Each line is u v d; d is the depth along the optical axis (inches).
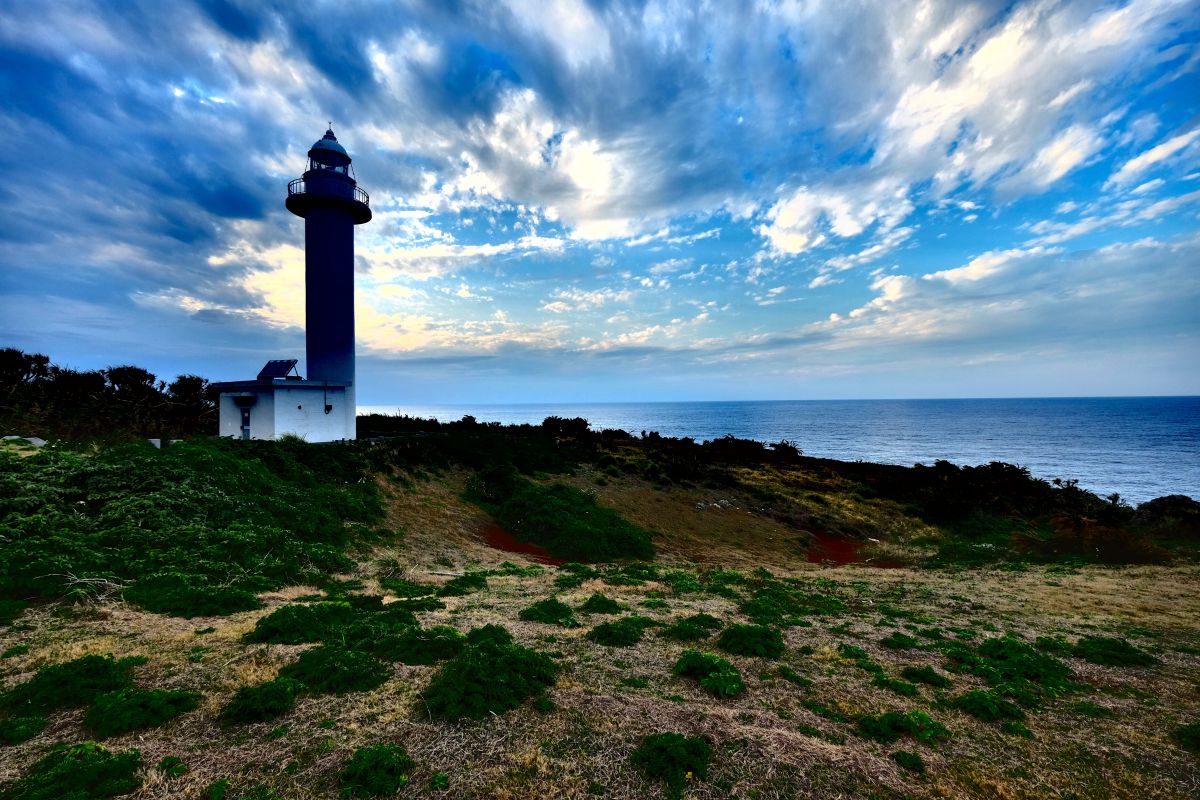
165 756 202.2
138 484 549.6
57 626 319.3
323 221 1086.4
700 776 205.5
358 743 218.4
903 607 548.7
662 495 1208.2
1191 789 215.8
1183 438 4335.6
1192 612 549.3
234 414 988.6
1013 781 217.0
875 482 1582.2
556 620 413.1
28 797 171.2
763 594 561.9
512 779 200.7
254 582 434.3
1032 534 1137.4
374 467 899.4
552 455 1371.8
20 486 483.5
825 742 238.5
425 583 523.8
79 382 1072.2
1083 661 374.6
